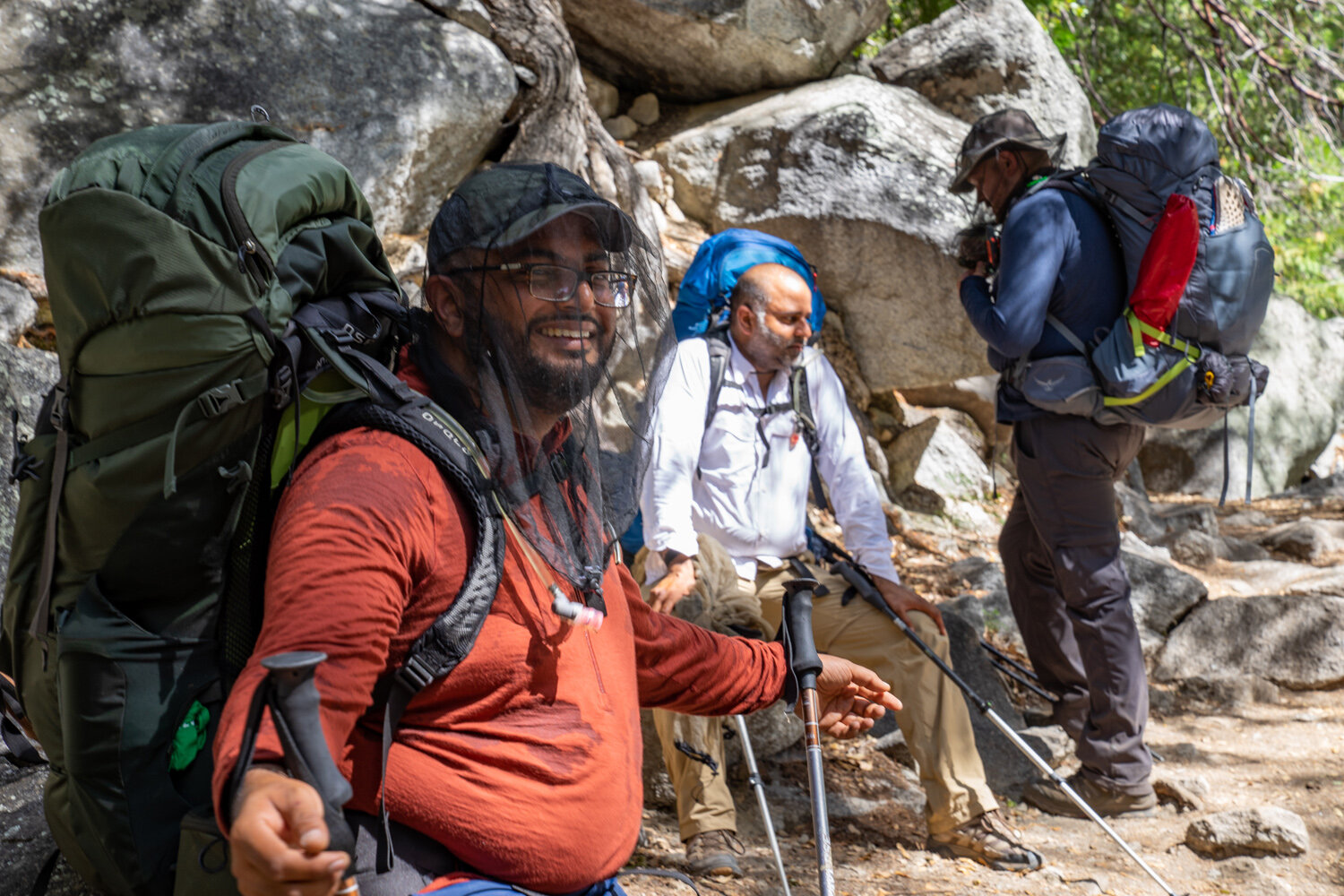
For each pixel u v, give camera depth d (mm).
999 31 6832
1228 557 7070
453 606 1293
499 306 1412
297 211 1431
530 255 1403
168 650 1441
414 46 4938
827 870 1778
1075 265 3633
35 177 4137
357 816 1283
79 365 1415
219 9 4535
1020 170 3990
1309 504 8812
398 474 1269
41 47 4199
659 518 3236
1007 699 4504
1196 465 9219
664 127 6824
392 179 4828
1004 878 3312
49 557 1484
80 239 1373
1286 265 11133
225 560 1422
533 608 1396
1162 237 3482
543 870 1358
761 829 3574
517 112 5434
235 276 1343
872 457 6746
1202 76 11258
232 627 1417
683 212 6484
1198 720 4871
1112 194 3604
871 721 2033
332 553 1188
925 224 6031
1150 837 3715
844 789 3850
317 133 4656
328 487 1241
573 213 1437
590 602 1475
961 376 6367
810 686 1856
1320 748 4445
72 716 1430
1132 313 3586
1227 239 3531
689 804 3230
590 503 1521
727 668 1788
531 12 5414
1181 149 3518
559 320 1418
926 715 3430
